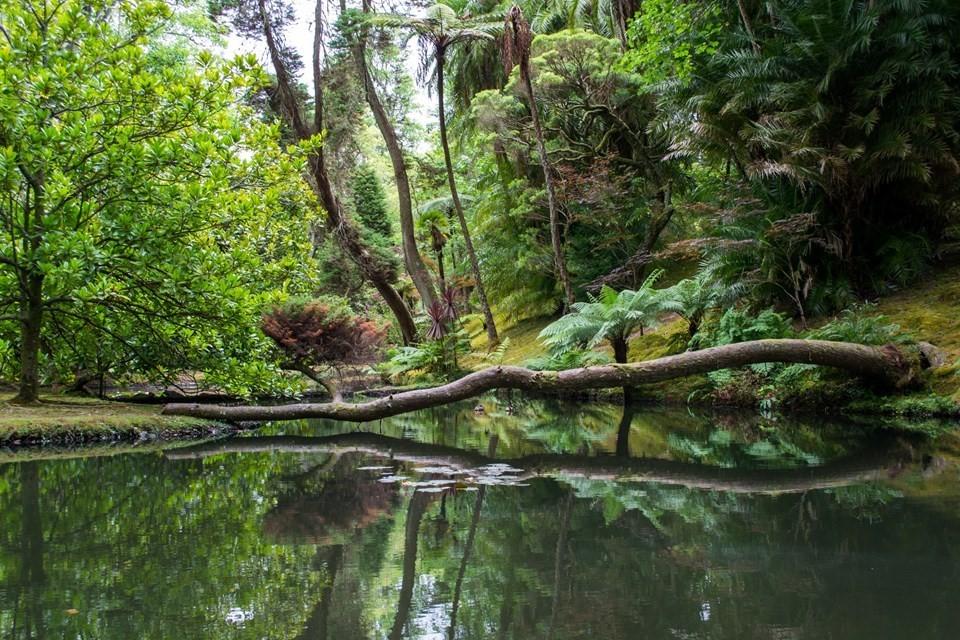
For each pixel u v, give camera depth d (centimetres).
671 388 938
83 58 649
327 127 1602
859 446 512
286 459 520
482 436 653
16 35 630
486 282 1841
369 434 693
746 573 230
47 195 628
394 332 2203
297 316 1043
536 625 185
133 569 243
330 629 184
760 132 831
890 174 790
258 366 752
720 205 991
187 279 661
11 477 442
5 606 204
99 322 728
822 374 755
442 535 289
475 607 201
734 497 355
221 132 710
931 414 638
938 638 171
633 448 543
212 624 189
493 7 1875
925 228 902
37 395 717
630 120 1495
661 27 1044
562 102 1487
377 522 313
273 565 247
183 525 310
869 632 176
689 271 1480
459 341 1488
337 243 1859
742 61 867
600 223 1451
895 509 313
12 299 679
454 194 1590
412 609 200
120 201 667
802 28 816
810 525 290
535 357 1221
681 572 232
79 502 364
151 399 913
